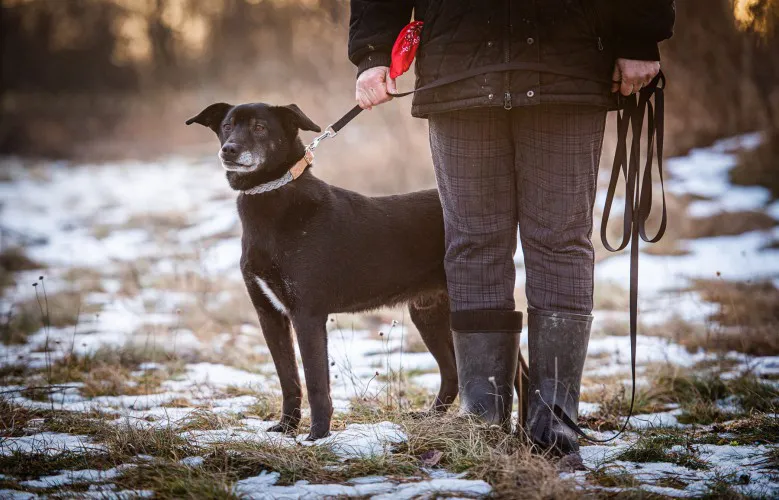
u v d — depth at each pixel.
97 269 12.07
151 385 6.13
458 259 4.01
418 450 3.89
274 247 4.51
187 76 32.50
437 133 3.94
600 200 13.40
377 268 4.69
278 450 3.85
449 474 3.58
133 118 30.83
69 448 4.09
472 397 3.96
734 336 7.31
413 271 4.82
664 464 3.78
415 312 5.24
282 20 25.55
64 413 4.96
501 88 3.62
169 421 4.40
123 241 14.47
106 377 6.32
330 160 17.06
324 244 4.52
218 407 5.26
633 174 3.96
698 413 5.05
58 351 7.39
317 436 4.31
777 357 6.76
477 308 3.97
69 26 34.59
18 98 33.97
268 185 4.56
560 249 3.81
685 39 16.09
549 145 3.72
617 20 3.66
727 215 12.27
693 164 14.88
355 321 8.95
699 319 8.01
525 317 8.40
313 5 20.06
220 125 5.11
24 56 35.19
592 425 4.81
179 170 23.41
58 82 36.06
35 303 9.43
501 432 3.84
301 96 20.20
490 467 3.52
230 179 4.75
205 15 31.08
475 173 3.87
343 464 3.75
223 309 9.18
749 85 15.70
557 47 3.61
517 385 4.56
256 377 6.41
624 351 7.25
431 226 4.86
